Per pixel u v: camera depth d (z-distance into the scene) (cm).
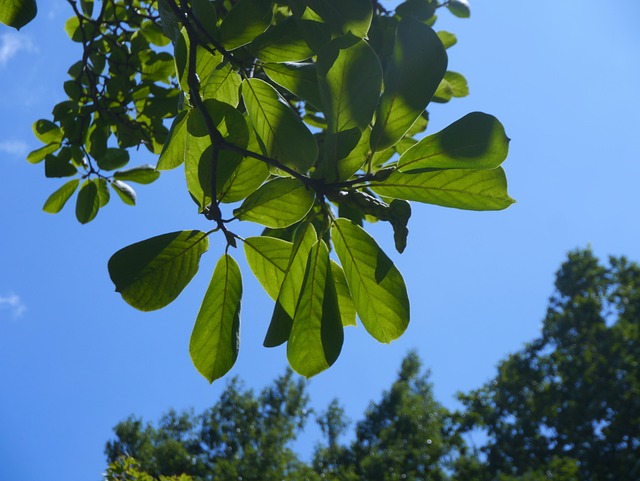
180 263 76
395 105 73
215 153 76
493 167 71
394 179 73
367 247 76
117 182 181
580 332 940
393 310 76
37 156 180
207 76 86
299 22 82
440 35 156
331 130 73
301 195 78
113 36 173
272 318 76
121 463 346
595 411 851
